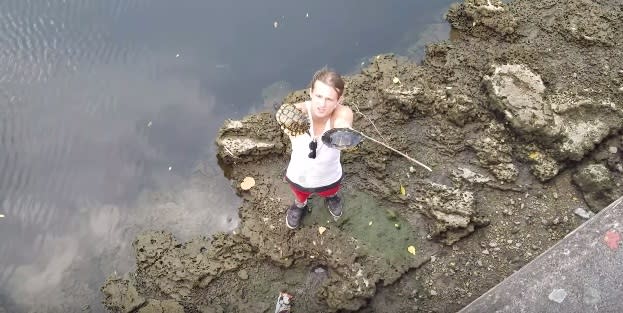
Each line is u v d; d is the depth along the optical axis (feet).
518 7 22.43
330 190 15.19
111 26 22.88
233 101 20.61
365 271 16.12
